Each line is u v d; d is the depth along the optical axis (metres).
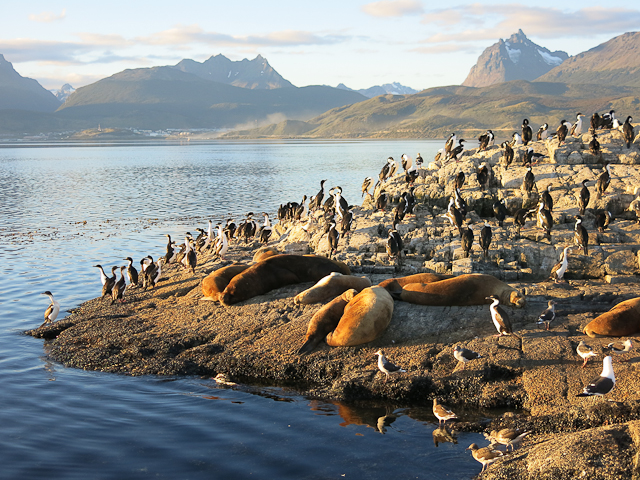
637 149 27.02
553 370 13.35
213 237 31.23
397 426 12.65
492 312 15.12
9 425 13.00
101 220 47.56
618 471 9.58
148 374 15.88
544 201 21.64
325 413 13.44
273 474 10.98
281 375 15.38
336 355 15.57
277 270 20.03
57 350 17.66
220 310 18.94
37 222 46.47
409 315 16.81
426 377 13.91
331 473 10.93
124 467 11.33
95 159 160.12
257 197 63.44
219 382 15.20
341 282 18.56
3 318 21.25
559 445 10.49
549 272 19.72
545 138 31.92
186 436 12.52
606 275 19.20
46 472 11.11
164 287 22.44
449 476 10.63
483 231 19.80
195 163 134.75
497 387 13.32
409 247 22.05
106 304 21.41
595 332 14.66
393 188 28.95
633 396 11.85
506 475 10.22
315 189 70.44
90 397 14.55
